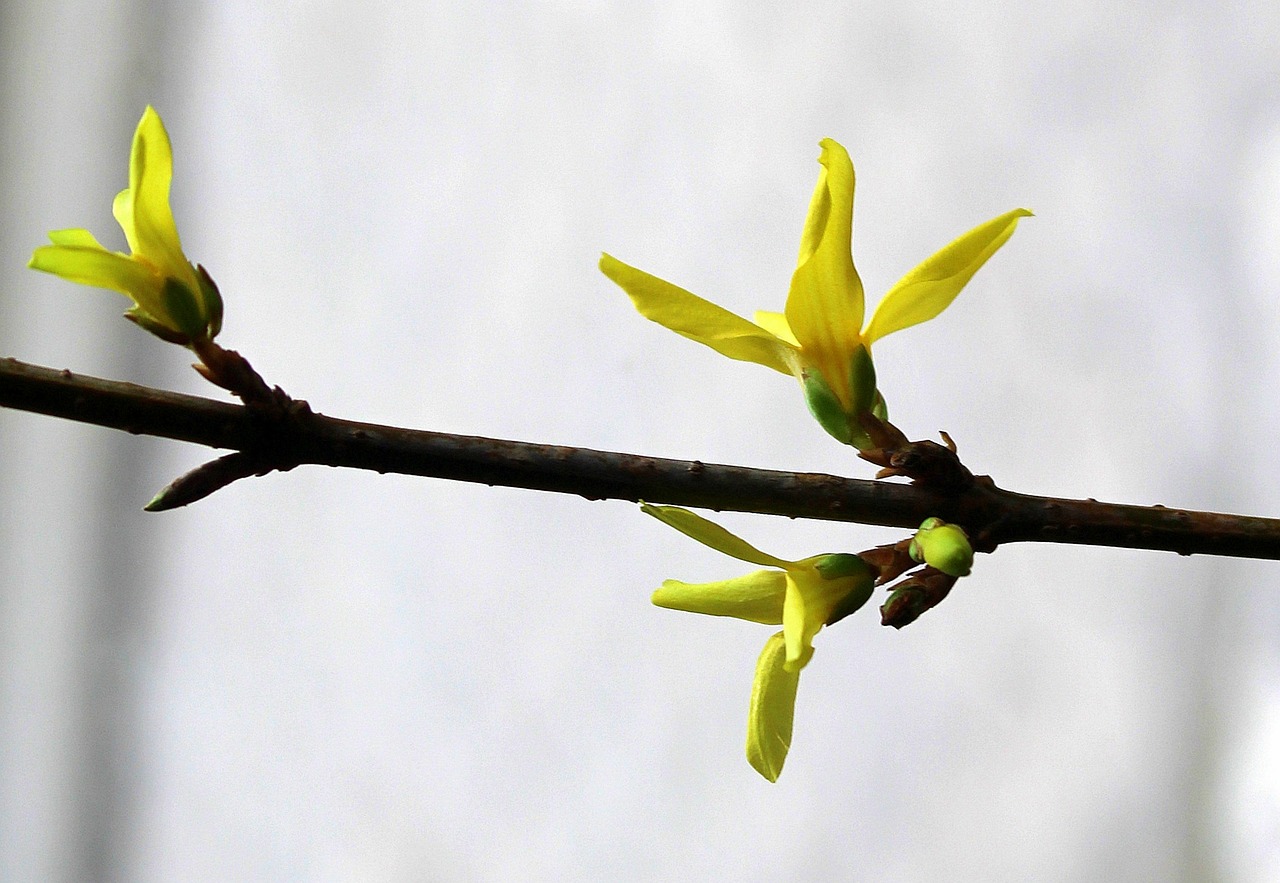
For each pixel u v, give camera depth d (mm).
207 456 1019
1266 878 789
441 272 1010
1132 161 888
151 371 1019
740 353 539
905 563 530
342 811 992
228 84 1050
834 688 934
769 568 529
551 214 990
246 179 1049
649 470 527
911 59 934
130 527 1026
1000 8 913
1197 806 828
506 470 524
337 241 1031
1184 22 871
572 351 977
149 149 518
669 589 527
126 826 1015
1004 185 917
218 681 1019
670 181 970
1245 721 813
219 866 1005
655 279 533
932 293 538
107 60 1034
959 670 907
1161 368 876
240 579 1024
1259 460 838
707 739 928
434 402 1006
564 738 958
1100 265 896
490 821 967
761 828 923
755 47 955
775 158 946
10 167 1023
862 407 537
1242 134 854
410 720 988
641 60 981
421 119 1020
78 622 1025
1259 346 843
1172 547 532
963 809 895
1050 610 889
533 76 1000
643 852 938
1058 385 902
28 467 1028
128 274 519
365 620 1001
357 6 1029
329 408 1025
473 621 979
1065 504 533
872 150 941
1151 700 853
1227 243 857
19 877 1007
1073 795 869
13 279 1021
